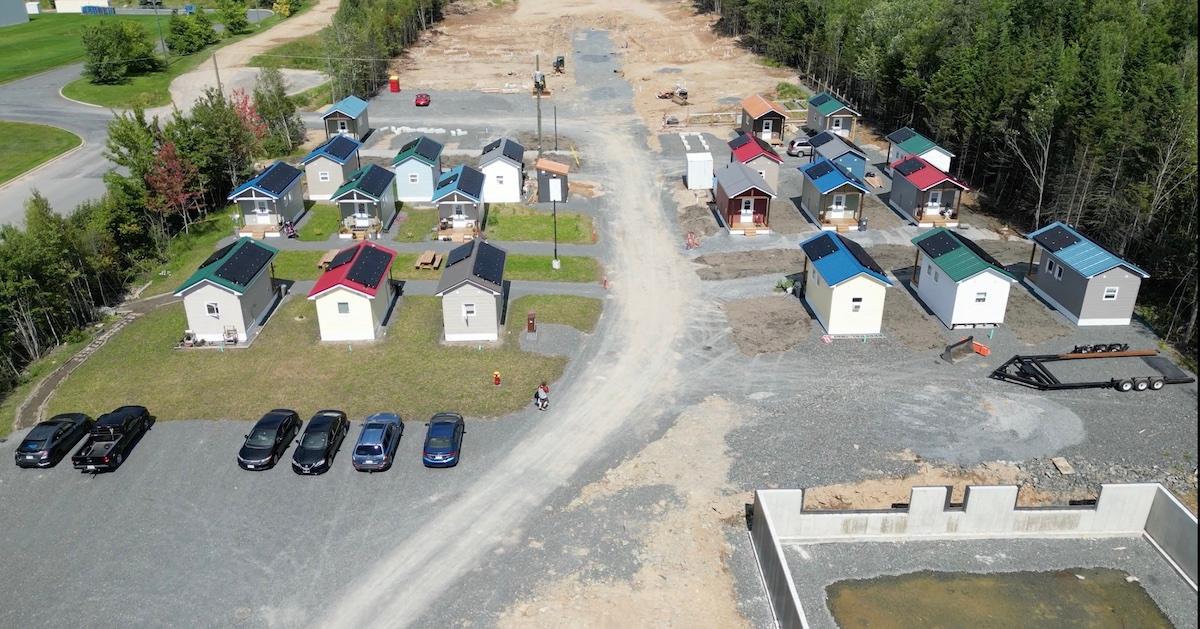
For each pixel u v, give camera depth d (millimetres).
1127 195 55031
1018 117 66312
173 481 36344
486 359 46156
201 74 113625
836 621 29656
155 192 60812
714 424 40250
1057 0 81375
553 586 30875
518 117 94500
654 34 136625
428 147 72250
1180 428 39406
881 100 91438
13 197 70875
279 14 157250
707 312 51469
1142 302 51938
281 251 60562
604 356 46562
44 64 118812
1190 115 50875
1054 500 34969
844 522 33156
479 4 161375
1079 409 41000
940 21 84875
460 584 30953
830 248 50312
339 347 47531
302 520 34031
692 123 91562
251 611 29719
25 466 37062
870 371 44562
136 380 44500
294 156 82625
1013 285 54562
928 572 31938
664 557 32250
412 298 53281
